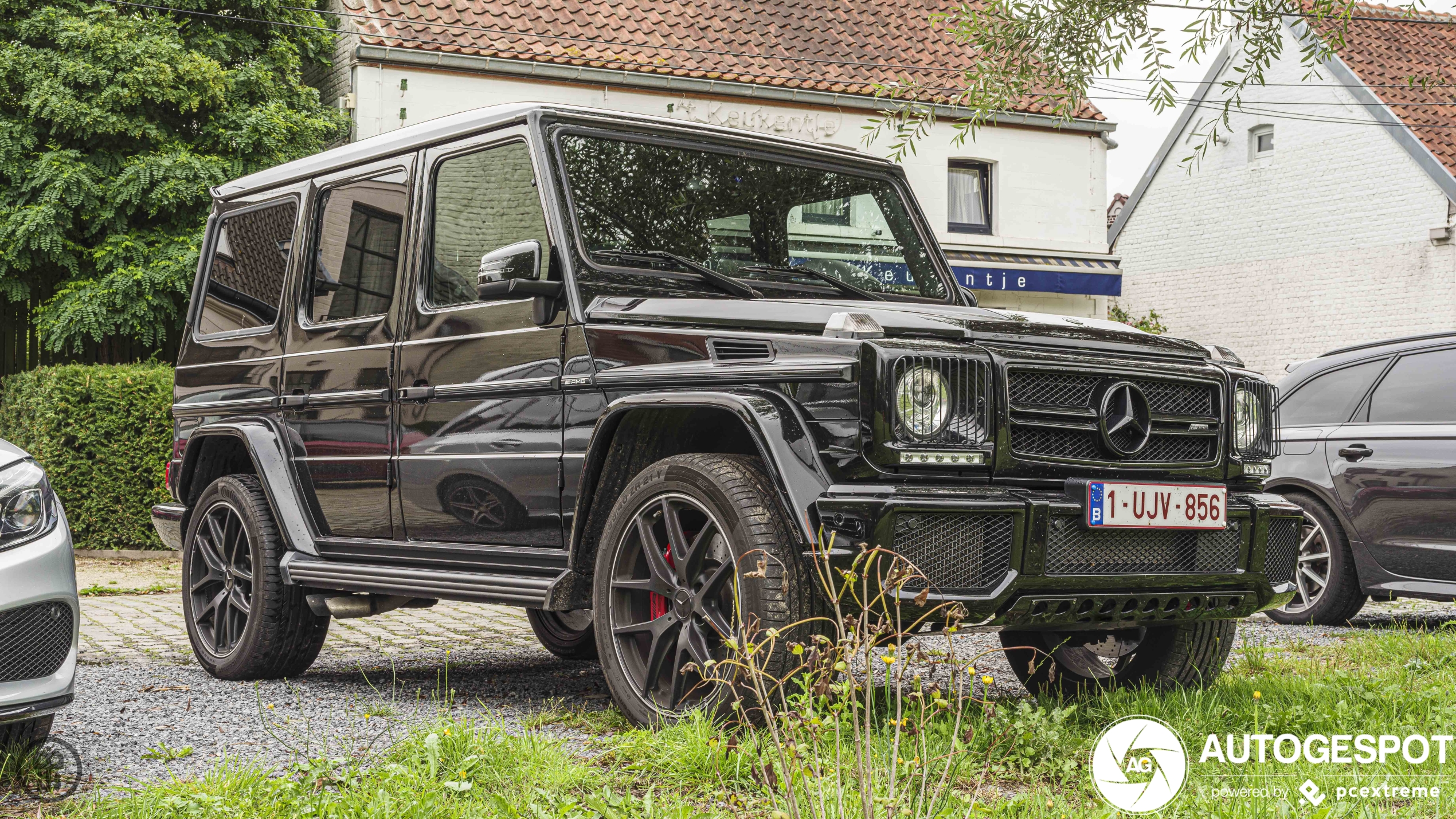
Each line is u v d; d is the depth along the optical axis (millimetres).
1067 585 3557
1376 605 9070
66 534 3594
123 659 6133
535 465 4234
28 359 14352
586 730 4043
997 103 6668
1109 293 17953
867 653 2748
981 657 5805
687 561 3674
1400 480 7270
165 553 11945
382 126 14492
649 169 4551
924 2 18781
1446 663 5250
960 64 17578
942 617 3387
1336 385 7812
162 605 8625
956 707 3629
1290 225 21703
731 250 4625
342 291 5191
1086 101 18250
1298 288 21578
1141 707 4004
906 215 5176
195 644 5629
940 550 3387
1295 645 6301
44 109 13320
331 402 5121
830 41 17344
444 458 4582
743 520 3496
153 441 11883
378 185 5090
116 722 4270
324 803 2916
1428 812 3098
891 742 3131
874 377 3398
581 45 15562
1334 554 7539
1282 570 4137
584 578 4082
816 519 3381
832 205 4953
